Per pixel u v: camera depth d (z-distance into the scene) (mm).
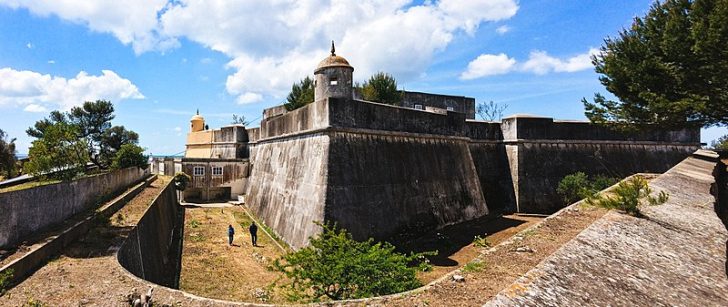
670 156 24859
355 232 13961
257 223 19766
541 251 6434
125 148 21266
